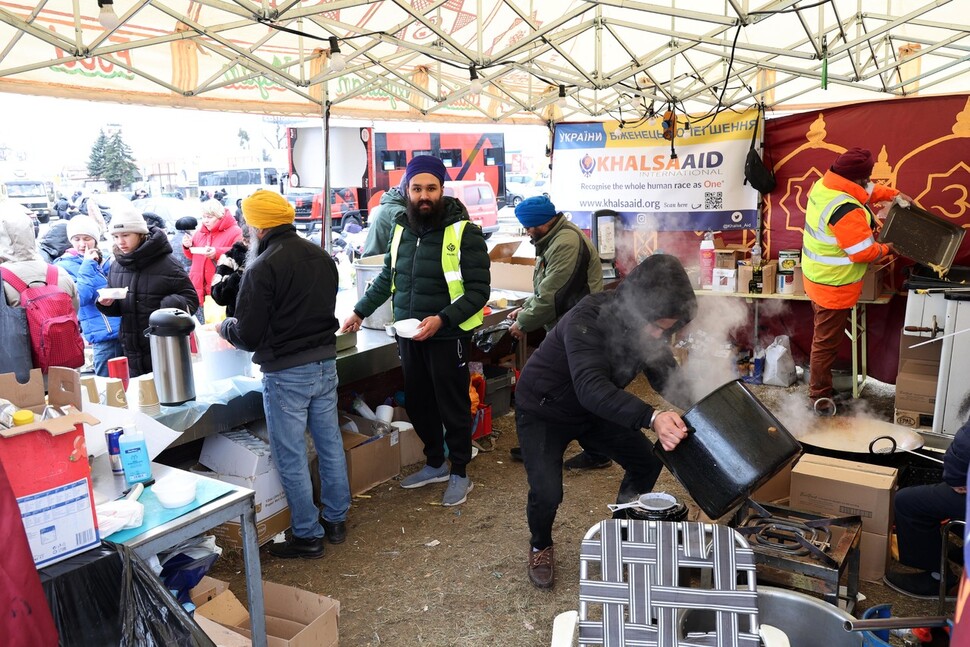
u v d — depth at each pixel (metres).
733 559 1.84
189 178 15.28
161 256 3.92
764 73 5.68
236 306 3.08
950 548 2.86
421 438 4.12
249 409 3.41
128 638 1.73
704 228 6.09
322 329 3.27
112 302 3.86
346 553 3.47
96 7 3.44
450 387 3.82
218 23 3.90
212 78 4.12
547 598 3.06
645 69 4.44
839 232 4.58
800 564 2.29
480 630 2.86
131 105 4.02
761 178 5.66
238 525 3.38
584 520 3.73
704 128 5.93
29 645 1.38
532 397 2.86
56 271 3.60
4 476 1.39
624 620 1.82
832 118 5.52
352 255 8.48
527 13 4.47
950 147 5.16
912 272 4.75
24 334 3.34
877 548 2.98
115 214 3.82
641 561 1.86
